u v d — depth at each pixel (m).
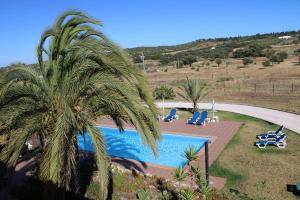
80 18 7.02
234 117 21.14
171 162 14.12
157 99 30.69
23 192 10.19
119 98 6.86
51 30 6.85
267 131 17.06
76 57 7.27
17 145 6.67
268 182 10.66
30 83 7.18
